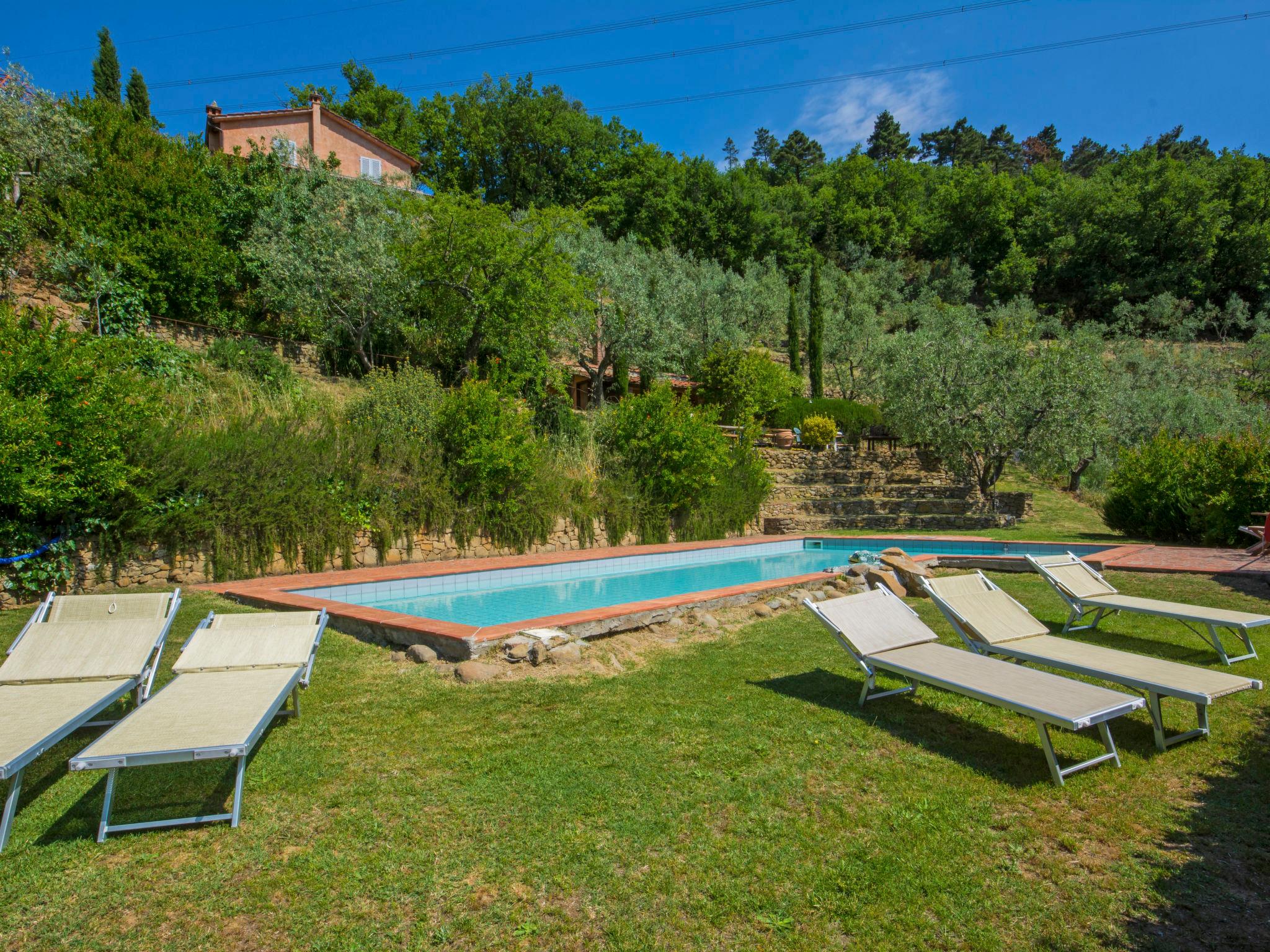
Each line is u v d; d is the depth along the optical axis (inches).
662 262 1445.6
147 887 99.2
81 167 631.8
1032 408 649.6
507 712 166.7
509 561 422.0
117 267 562.9
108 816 111.0
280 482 365.7
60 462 277.4
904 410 737.6
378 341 749.9
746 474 623.5
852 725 157.8
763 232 1996.8
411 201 748.6
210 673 154.5
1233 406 968.3
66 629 164.7
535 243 727.1
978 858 105.0
